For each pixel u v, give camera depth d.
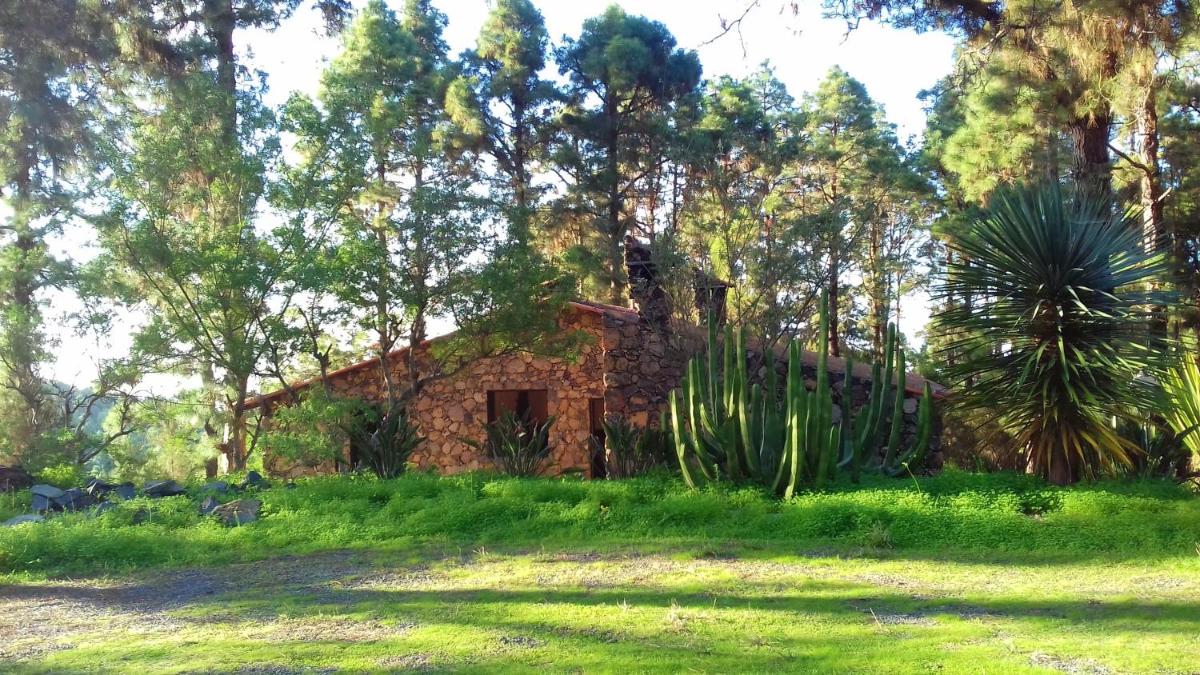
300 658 5.53
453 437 18.88
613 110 30.94
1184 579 7.32
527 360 18.77
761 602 6.81
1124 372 10.73
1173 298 11.12
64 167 16.17
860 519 9.72
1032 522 9.31
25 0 13.94
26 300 17.33
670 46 31.38
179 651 5.84
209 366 16.28
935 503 10.06
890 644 5.53
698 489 11.62
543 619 6.38
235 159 14.91
